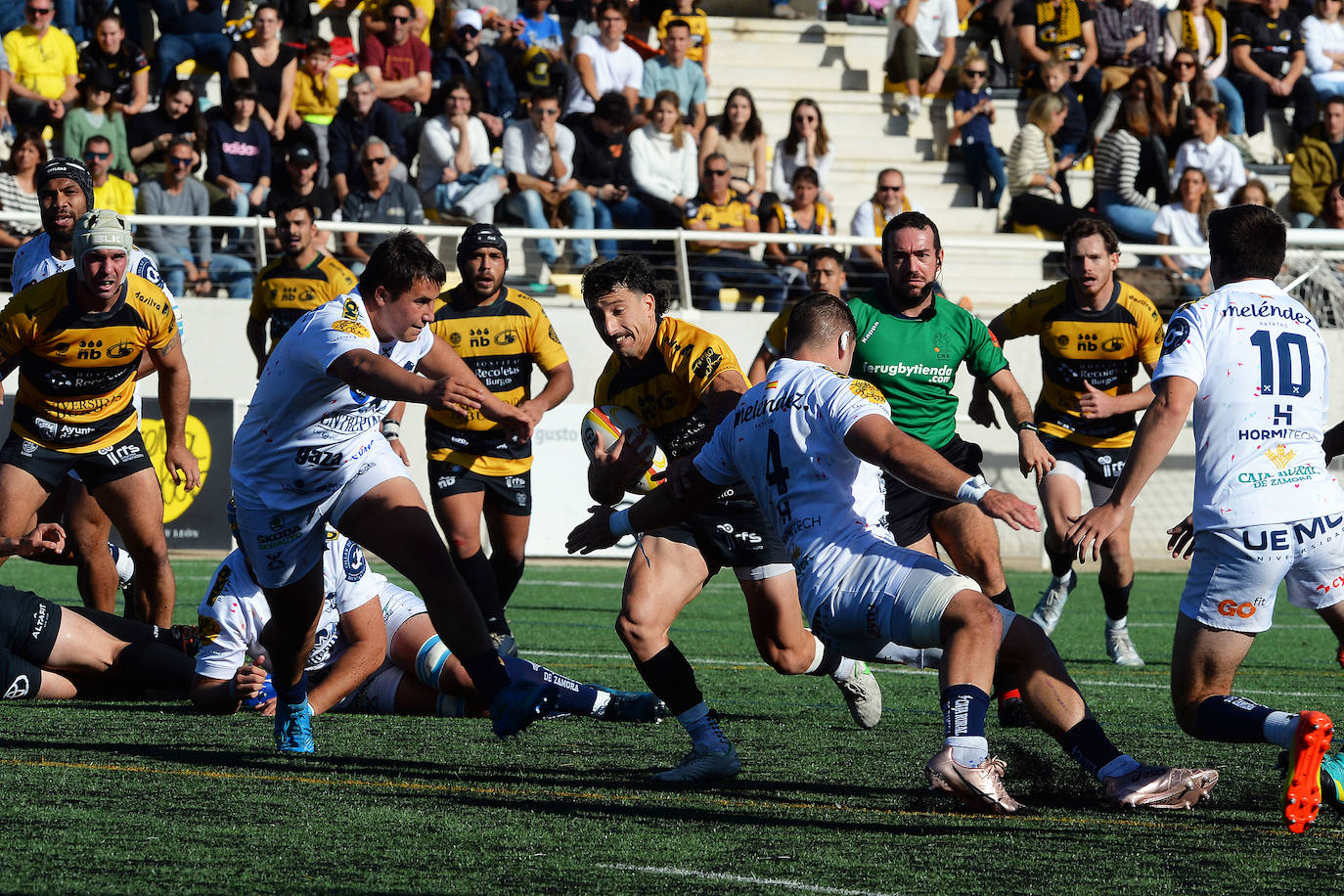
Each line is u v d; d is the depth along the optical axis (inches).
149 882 398.0
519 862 430.0
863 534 499.2
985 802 486.3
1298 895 404.5
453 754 629.6
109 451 812.0
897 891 400.8
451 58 2006.6
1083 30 2289.6
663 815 503.2
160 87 2012.8
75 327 768.9
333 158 1855.3
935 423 771.4
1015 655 527.8
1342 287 1951.3
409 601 758.5
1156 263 2012.8
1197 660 526.3
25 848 433.4
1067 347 986.1
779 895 393.7
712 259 1867.6
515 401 990.4
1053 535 995.9
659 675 571.5
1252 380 514.0
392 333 547.2
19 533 794.2
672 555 606.5
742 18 2443.4
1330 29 2434.8
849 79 2431.1
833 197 2293.3
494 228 981.2
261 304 1170.6
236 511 581.0
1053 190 2153.1
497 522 1003.3
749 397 522.3
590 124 1929.1
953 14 2385.6
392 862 427.2
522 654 1014.4
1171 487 1955.0
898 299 766.5
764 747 666.8
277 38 1905.8
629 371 634.8
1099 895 401.1
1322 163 2102.6
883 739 697.6
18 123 1865.2
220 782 548.4
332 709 765.3
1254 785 574.6
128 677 775.7
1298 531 509.4
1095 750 518.0
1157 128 2128.4
